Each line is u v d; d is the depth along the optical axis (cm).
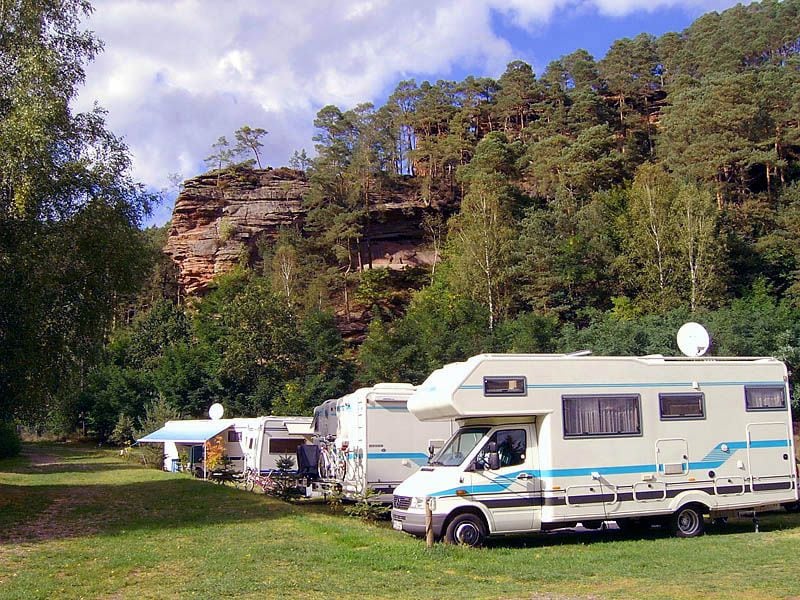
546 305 5469
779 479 1484
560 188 6894
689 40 10519
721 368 1486
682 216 5228
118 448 5478
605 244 5675
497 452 1337
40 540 1315
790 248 5538
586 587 939
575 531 1511
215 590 905
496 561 1116
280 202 8888
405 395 1898
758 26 9731
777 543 1291
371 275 7544
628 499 1370
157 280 8375
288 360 5225
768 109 6750
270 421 2605
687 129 6669
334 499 1939
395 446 1867
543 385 1364
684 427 1434
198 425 3222
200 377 5347
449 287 5950
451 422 1939
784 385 1532
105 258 1964
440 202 8938
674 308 4778
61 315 1925
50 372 1914
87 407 5800
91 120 2044
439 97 10394
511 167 7912
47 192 1819
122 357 6606
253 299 5412
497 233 5556
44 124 1780
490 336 4494
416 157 9350
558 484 1334
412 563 1083
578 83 10031
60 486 2441
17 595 877
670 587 932
